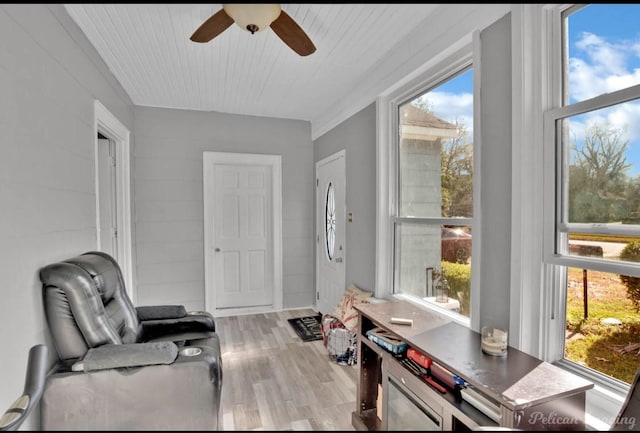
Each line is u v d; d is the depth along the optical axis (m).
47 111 1.52
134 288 3.45
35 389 1.10
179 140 3.68
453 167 1.94
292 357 2.61
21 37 1.32
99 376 1.36
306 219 4.21
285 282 4.14
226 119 3.85
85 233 1.97
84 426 1.33
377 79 2.54
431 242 2.12
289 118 4.08
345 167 3.25
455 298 1.91
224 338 3.08
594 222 1.25
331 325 2.75
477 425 1.12
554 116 1.35
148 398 1.39
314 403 1.83
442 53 1.83
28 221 1.37
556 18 1.37
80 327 1.47
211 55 2.36
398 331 1.54
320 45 2.20
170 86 2.98
